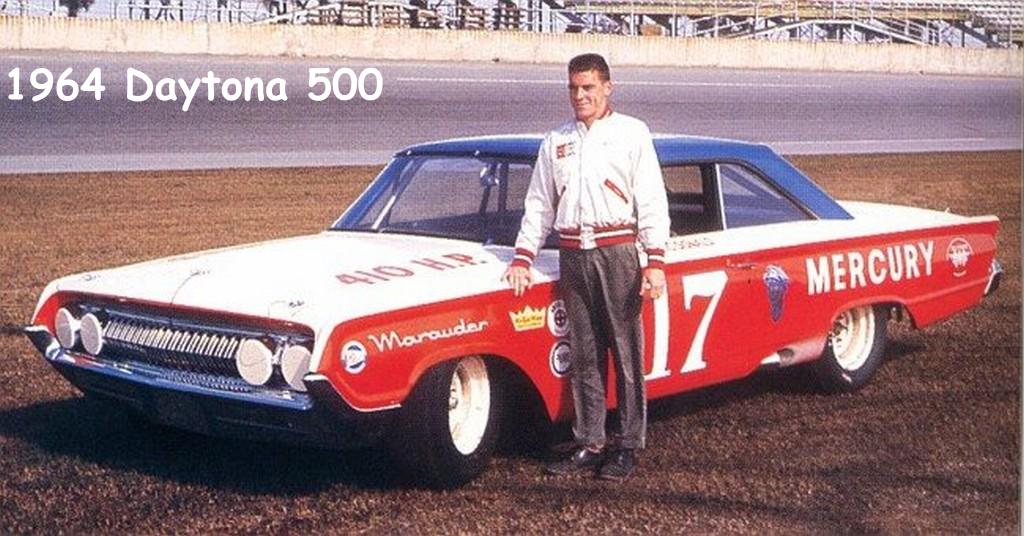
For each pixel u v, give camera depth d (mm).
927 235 7633
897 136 10555
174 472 6023
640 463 6375
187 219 8453
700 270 6426
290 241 6418
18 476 5863
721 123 9602
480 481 5996
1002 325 9328
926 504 6207
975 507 6219
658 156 6582
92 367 5789
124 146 7504
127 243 8062
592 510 5770
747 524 5789
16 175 7430
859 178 10383
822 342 7105
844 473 6445
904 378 7980
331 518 5543
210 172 8500
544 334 5898
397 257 5977
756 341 6727
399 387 5387
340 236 6488
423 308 5453
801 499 6113
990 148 10875
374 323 5301
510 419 6555
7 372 7352
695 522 5758
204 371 5512
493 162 6453
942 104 10727
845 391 7547
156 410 5742
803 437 6875
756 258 6691
